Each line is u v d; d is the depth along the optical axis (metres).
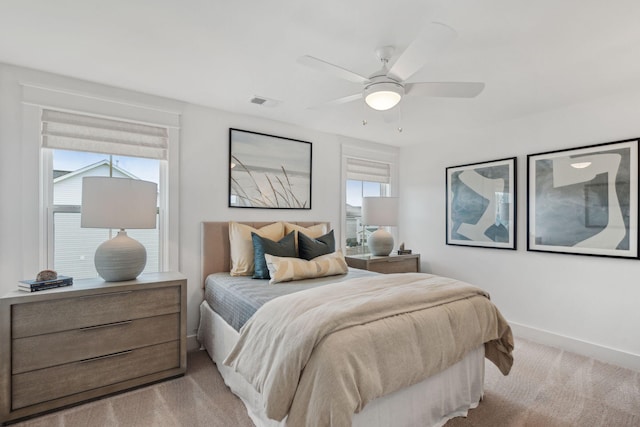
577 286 2.96
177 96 2.83
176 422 1.87
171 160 2.89
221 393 2.18
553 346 3.08
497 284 3.55
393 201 3.87
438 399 1.86
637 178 2.61
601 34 1.82
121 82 2.55
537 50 1.99
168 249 2.86
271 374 1.45
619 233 2.70
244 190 3.30
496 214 3.55
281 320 1.62
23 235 2.30
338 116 3.36
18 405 1.86
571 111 3.00
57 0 1.57
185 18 1.72
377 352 1.51
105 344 2.12
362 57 2.09
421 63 1.66
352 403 1.32
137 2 1.58
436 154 4.22
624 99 2.69
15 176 2.28
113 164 2.71
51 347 1.96
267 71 2.35
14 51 2.07
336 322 1.48
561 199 3.04
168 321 2.36
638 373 2.54
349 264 3.82
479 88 1.92
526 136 3.32
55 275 2.14
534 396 2.20
